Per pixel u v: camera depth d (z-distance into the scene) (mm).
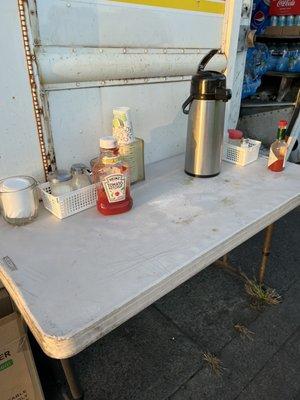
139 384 1192
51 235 859
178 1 1163
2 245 819
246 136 2662
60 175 967
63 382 1176
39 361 1221
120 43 1062
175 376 1219
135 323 1450
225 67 1448
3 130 895
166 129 1362
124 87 1135
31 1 824
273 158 1254
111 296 642
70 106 1015
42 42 884
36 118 945
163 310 1520
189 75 1330
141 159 1151
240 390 1165
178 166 1330
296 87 2633
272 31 2434
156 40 1159
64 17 902
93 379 1208
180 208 990
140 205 1012
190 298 1587
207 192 1095
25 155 966
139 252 782
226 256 1789
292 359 1278
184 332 1404
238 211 968
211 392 1161
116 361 1277
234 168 1306
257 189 1114
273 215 984
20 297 645
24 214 899
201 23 1279
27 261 754
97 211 978
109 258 761
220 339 1368
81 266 734
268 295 1579
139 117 1236
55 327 566
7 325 915
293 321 1454
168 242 820
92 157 1141
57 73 932
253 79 2387
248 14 1590
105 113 1117
